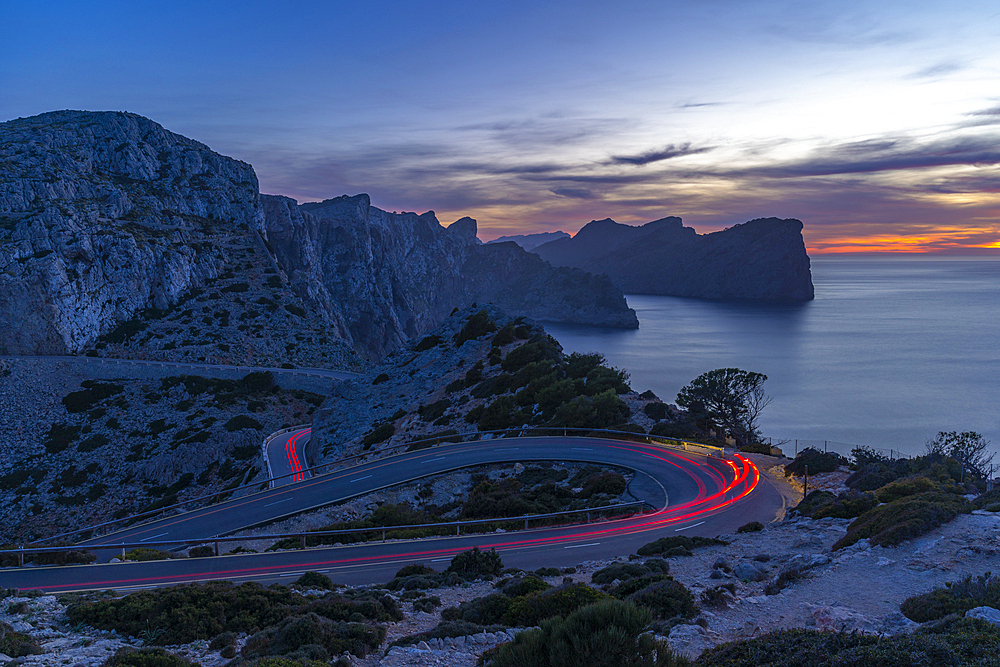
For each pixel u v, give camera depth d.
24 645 15.16
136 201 183.25
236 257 191.25
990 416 189.88
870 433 171.88
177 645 16.72
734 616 16.45
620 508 41.19
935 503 22.92
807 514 35.22
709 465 53.34
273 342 155.62
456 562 26.61
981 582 14.65
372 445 77.25
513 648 11.43
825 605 16.12
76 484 95.50
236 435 106.69
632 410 70.19
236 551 35.41
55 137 191.12
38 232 143.75
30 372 120.25
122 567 29.59
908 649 10.30
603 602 11.10
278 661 13.26
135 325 148.50
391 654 15.15
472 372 89.44
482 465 55.88
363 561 30.77
